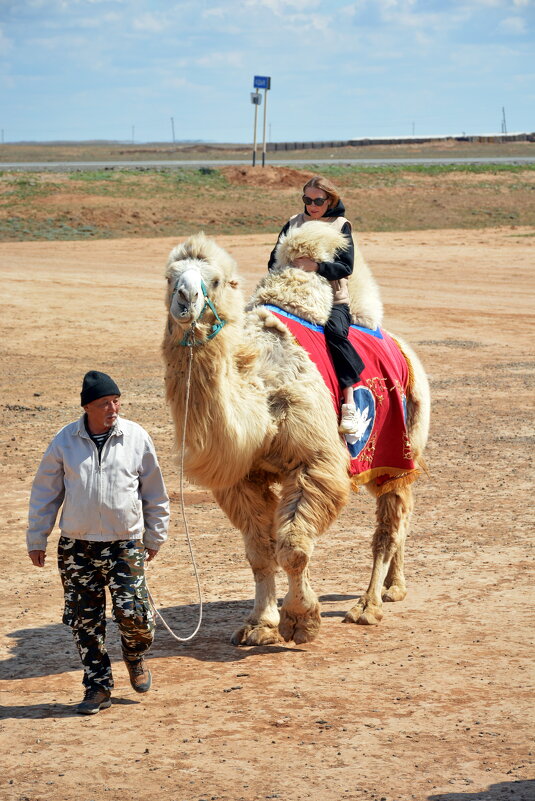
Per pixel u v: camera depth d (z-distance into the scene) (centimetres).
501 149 15312
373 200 6756
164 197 6538
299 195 6844
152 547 725
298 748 625
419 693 718
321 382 830
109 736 654
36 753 630
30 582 1058
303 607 823
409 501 964
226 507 850
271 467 828
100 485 688
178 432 787
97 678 703
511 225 6103
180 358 764
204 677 770
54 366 2625
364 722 666
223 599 987
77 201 6247
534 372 2483
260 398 797
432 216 6384
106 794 569
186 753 623
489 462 1588
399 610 940
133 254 4938
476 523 1250
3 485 1480
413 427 992
